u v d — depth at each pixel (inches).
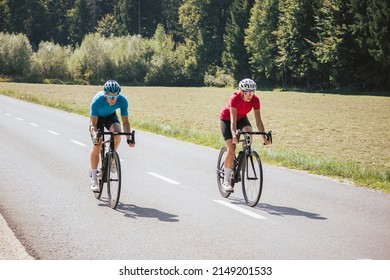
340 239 361.7
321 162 677.9
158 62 5472.4
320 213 435.8
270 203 471.8
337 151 933.2
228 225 394.6
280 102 2672.2
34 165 647.8
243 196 500.4
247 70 4990.2
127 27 6855.3
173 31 6702.8
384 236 369.7
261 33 4475.9
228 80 5147.6
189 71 5565.9
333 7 3462.1
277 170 654.5
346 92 3599.9
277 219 414.3
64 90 3319.4
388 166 759.1
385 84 3469.5
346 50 3452.3
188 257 322.0
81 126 1138.0
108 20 7086.6
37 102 1886.1
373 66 3435.0
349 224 401.1
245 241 354.9
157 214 425.4
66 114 1439.5
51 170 616.1
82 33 7042.3
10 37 5068.9
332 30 3508.9
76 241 350.9
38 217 409.7
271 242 353.4
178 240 355.9
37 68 5083.7
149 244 346.3
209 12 5556.1
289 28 3946.9
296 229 385.7
